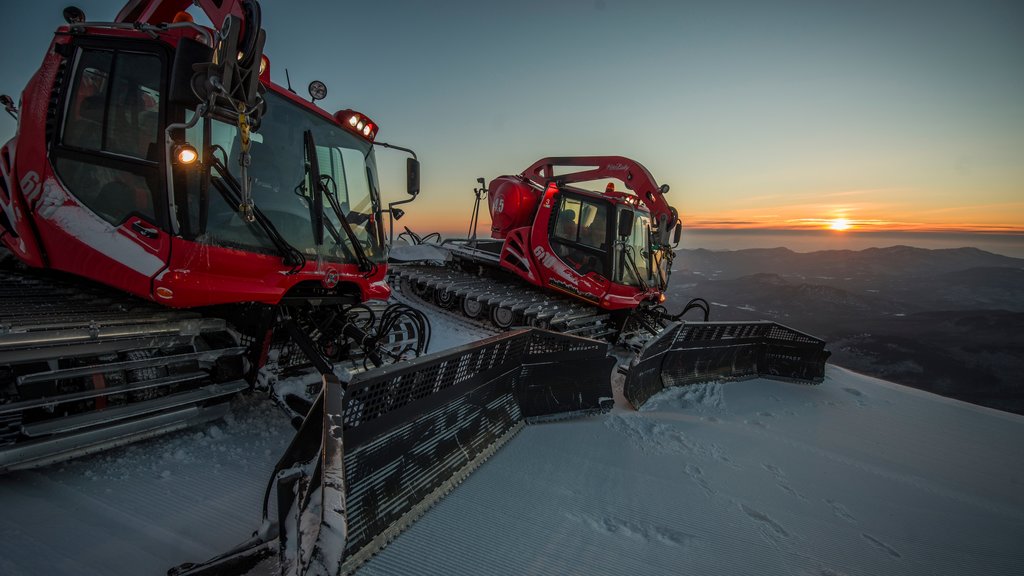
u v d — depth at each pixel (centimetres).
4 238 388
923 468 467
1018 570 301
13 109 396
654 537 288
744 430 512
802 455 460
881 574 279
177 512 260
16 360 259
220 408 353
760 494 366
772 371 761
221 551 231
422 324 516
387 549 244
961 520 364
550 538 273
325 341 430
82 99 346
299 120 395
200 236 311
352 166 445
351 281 421
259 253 342
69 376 275
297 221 378
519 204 984
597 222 840
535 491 327
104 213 332
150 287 311
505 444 393
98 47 342
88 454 306
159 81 322
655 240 927
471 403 367
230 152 340
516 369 431
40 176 354
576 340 489
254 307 359
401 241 1139
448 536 263
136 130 326
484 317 945
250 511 269
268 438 366
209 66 265
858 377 866
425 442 307
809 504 360
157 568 212
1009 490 439
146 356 317
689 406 572
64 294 361
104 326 296
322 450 192
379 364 412
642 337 880
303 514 182
